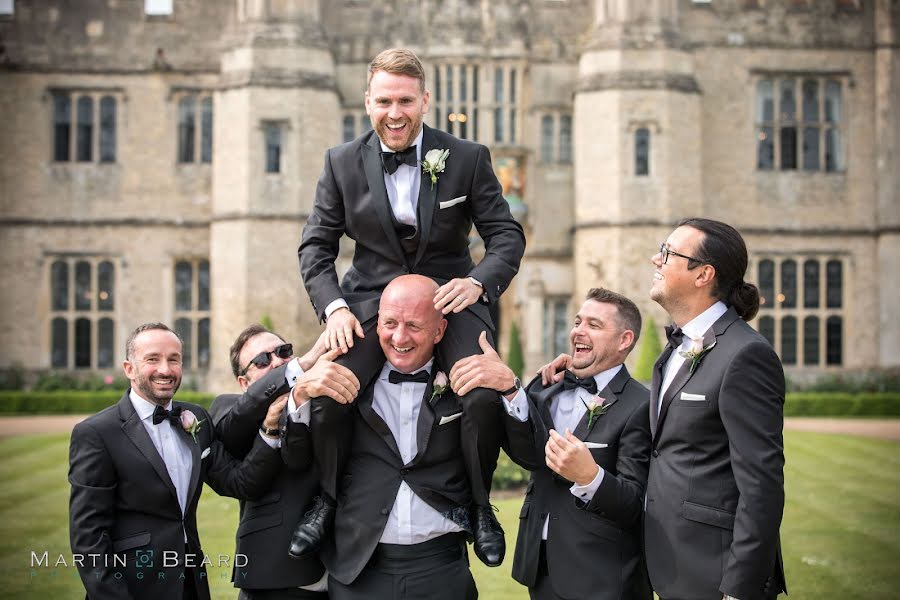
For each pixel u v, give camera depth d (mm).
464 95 27391
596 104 26000
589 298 4762
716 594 3832
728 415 3865
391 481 4156
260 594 4555
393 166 4223
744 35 27734
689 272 4145
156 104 27453
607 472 4156
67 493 10875
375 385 4207
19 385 26766
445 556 4207
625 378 4715
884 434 18312
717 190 27578
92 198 27344
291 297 25422
